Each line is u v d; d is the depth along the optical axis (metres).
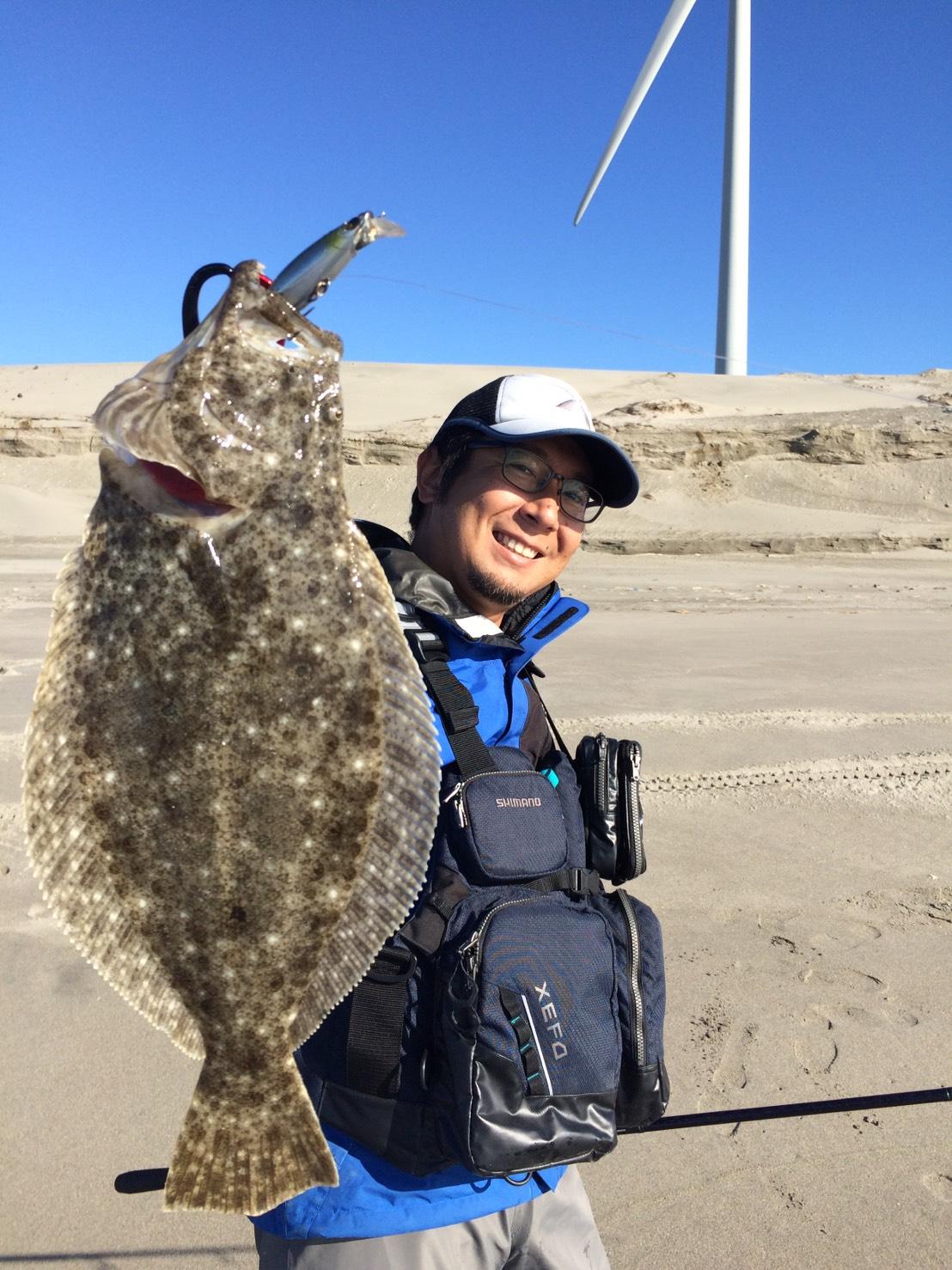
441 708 1.96
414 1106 1.80
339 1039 1.83
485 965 1.76
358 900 1.67
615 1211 3.64
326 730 1.60
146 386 1.57
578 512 2.33
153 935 1.60
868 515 47.09
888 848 7.09
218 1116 1.64
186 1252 3.39
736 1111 2.50
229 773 1.58
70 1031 4.56
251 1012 1.63
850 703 11.70
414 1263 1.83
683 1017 4.84
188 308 1.71
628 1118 1.97
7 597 21.30
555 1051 1.75
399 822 1.67
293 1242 1.86
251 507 1.56
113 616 1.56
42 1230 3.45
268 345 1.58
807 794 8.24
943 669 14.34
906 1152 3.97
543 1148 1.71
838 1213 3.64
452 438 2.32
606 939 1.95
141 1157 3.79
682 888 6.31
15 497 45.97
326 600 1.60
